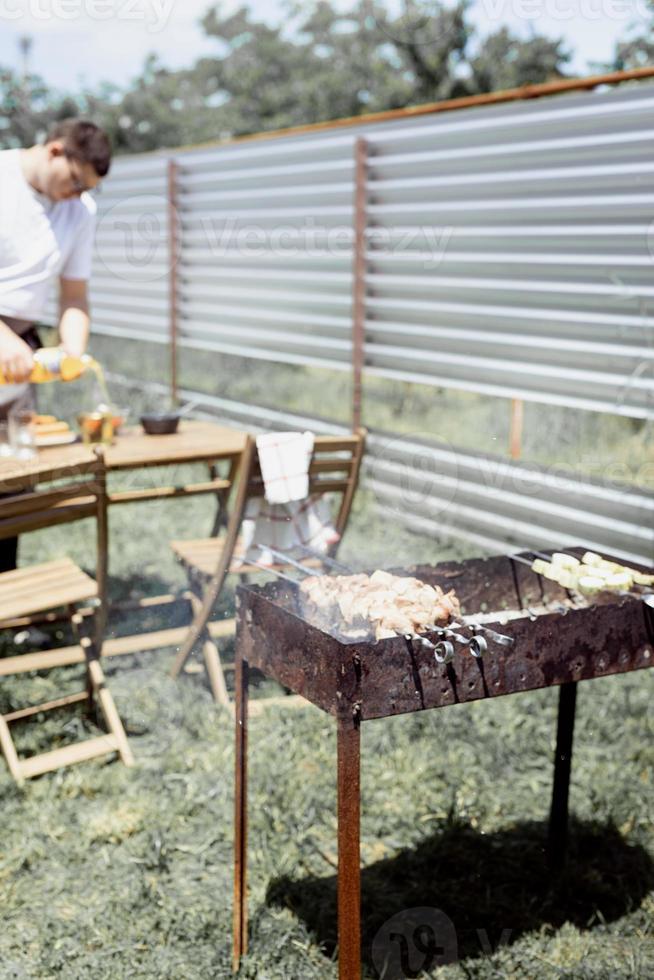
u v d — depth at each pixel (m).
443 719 3.89
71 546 5.91
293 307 7.47
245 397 8.92
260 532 3.85
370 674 2.16
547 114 5.23
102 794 3.43
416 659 2.21
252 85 29.41
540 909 2.85
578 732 3.83
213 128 29.69
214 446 4.34
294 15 30.67
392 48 24.08
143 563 5.62
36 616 4.78
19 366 4.03
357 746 2.18
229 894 2.92
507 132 5.49
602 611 2.43
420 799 3.37
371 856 3.10
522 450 7.30
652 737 3.80
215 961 2.65
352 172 6.64
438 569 2.75
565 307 5.29
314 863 3.06
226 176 8.07
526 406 7.82
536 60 18.69
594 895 2.93
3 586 3.79
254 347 7.93
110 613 4.66
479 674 2.29
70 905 2.87
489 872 3.02
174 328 9.05
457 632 2.29
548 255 5.33
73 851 3.09
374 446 6.79
